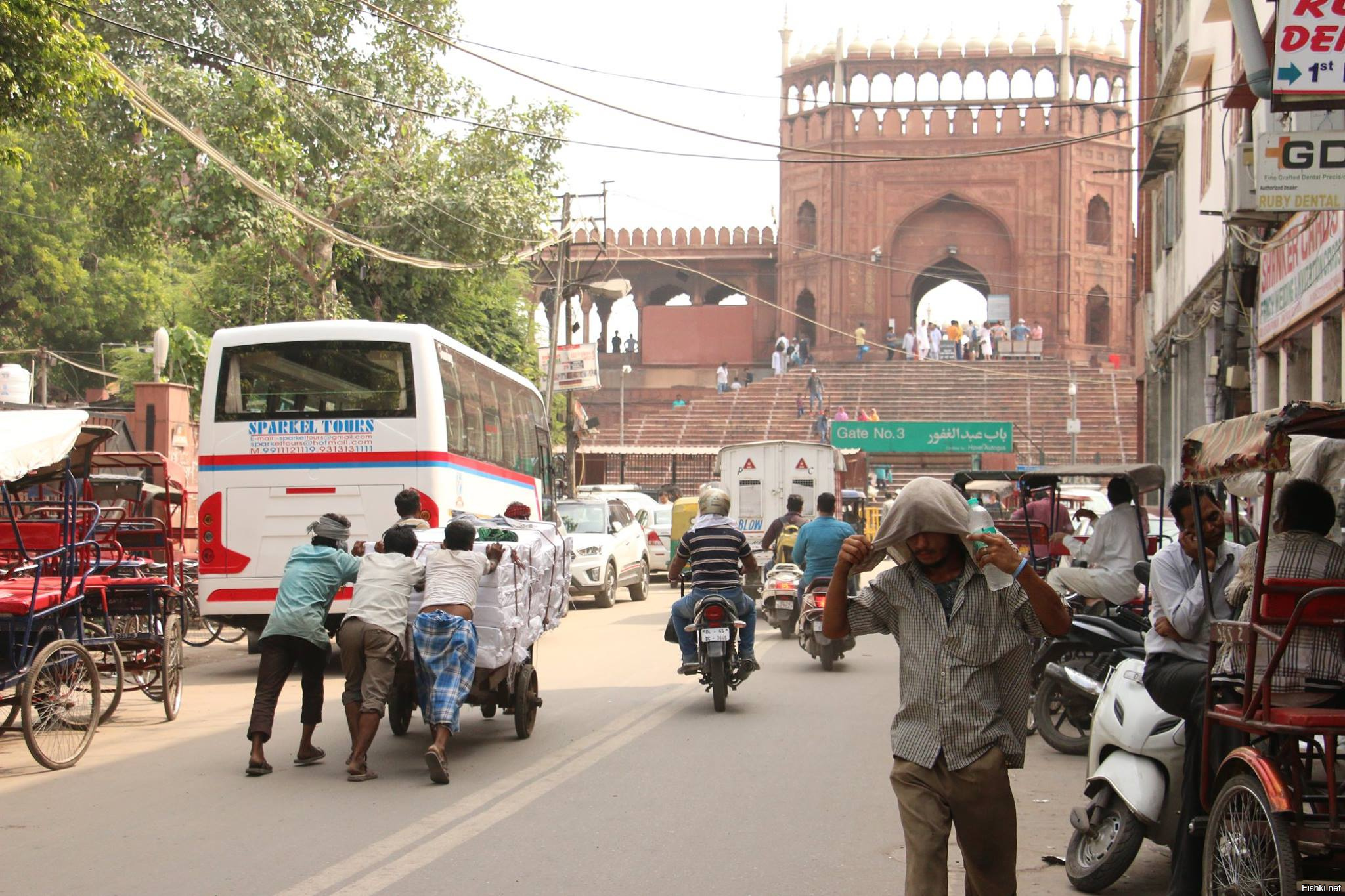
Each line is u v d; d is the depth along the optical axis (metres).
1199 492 5.25
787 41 56.62
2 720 9.53
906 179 53.88
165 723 9.57
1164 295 24.94
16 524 8.42
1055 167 53.06
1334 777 4.10
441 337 13.08
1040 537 12.16
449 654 7.39
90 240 38.41
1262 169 8.64
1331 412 4.18
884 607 4.20
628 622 16.97
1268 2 13.03
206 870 5.48
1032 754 8.43
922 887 3.91
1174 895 4.90
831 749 8.25
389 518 12.38
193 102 20.50
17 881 5.34
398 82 23.80
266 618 12.78
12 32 10.48
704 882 5.33
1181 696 5.13
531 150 24.34
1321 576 4.66
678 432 50.16
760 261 57.97
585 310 58.44
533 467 18.25
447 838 6.03
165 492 12.73
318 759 7.94
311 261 22.78
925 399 49.56
